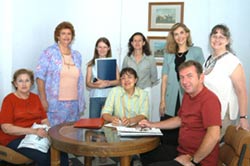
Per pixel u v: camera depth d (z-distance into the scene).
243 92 2.35
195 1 4.26
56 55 3.18
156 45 4.41
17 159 2.36
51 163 2.19
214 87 2.40
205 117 2.05
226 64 2.37
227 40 2.44
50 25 3.92
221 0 4.20
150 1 4.39
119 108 2.81
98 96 3.51
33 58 3.74
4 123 2.53
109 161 3.53
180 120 2.39
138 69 3.60
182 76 2.12
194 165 2.01
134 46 3.58
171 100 3.19
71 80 3.26
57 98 3.20
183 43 3.11
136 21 4.45
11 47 3.43
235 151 1.93
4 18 3.38
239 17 4.15
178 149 2.31
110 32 4.43
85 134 2.22
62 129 2.38
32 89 3.31
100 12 4.36
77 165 3.38
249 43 4.13
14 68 3.48
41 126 2.62
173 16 4.33
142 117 2.70
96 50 3.58
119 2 4.41
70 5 4.11
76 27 4.21
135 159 3.14
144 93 2.86
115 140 2.07
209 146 1.96
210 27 4.26
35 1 3.66
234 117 2.44
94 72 3.56
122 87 2.86
